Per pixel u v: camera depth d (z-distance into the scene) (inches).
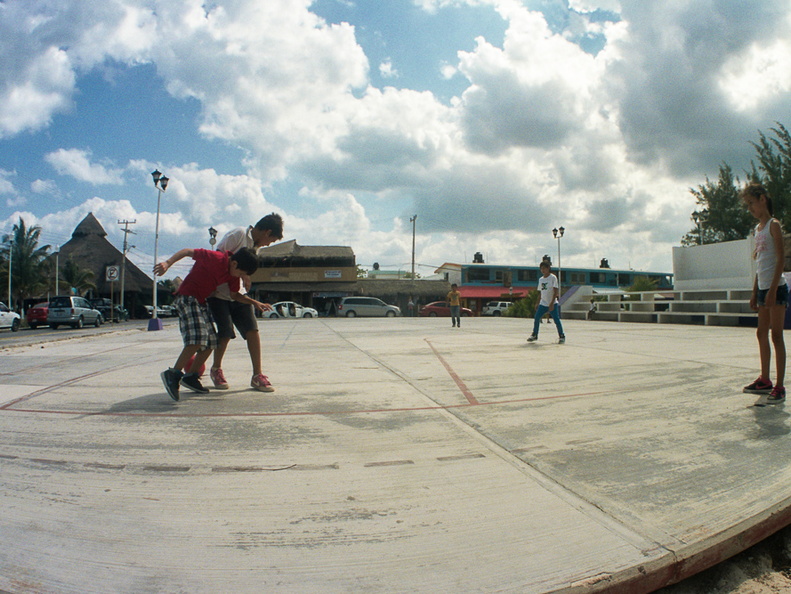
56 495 87.0
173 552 69.5
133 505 83.6
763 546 85.7
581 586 62.9
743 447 114.5
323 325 746.8
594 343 345.4
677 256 716.7
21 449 110.3
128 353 308.8
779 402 156.0
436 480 95.3
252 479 95.1
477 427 130.3
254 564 66.9
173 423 132.0
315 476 96.8
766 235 160.9
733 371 214.8
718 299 605.3
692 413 144.6
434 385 186.4
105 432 123.3
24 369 230.4
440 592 61.2
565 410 148.2
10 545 70.6
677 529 76.6
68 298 1010.7
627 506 84.3
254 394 169.2
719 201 1135.6
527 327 593.6
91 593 60.2
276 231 175.5
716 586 75.1
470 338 407.5
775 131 892.0
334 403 155.9
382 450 112.0
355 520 79.3
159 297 2151.8
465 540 73.3
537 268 2193.7
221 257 158.6
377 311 1422.2
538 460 106.0
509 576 64.6
